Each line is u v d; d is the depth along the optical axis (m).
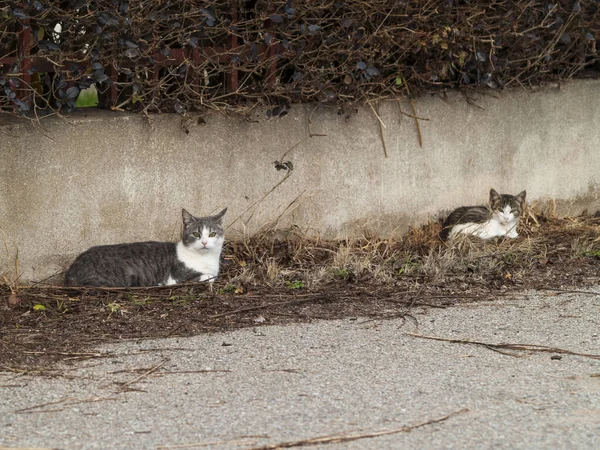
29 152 3.92
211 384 3.43
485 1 4.40
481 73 4.49
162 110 4.11
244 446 3.18
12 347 3.60
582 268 4.26
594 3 4.60
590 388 3.43
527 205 4.71
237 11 4.17
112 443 3.19
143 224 4.13
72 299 3.89
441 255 4.29
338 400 3.36
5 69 3.90
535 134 4.68
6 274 3.96
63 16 3.88
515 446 3.20
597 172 4.83
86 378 3.46
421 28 4.33
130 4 3.93
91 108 4.11
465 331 3.75
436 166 4.52
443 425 3.27
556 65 4.70
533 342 3.68
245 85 4.25
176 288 4.02
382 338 3.70
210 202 4.21
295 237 4.35
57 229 4.00
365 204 4.44
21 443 3.19
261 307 3.87
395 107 4.41
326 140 4.33
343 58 4.28
